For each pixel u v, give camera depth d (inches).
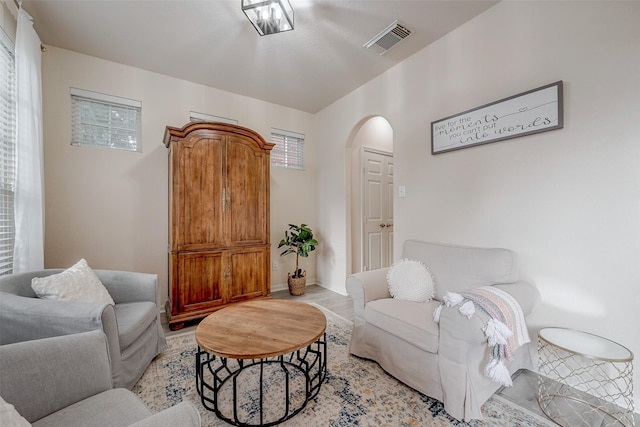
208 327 59.6
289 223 155.8
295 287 140.0
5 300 54.5
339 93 137.9
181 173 101.7
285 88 132.1
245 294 115.4
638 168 57.4
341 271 145.8
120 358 58.1
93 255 105.4
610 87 60.8
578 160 65.2
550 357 68.8
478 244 84.7
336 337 93.0
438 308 63.4
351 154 146.7
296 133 158.1
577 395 62.3
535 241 72.2
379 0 77.2
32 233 77.0
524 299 64.9
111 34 92.0
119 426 33.6
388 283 84.0
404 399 61.8
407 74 106.9
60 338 39.2
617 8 59.9
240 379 68.9
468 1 78.4
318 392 63.4
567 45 67.0
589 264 63.6
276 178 151.3
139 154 113.7
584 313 64.1
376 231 160.7
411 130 105.4
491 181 81.7
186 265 102.1
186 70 115.1
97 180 106.3
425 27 89.4
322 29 89.6
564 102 67.3
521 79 75.0
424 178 100.8
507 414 56.7
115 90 109.0
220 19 85.0
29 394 34.0
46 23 86.1
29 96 76.0
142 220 114.1
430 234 98.8
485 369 56.0
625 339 58.7
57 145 99.6
